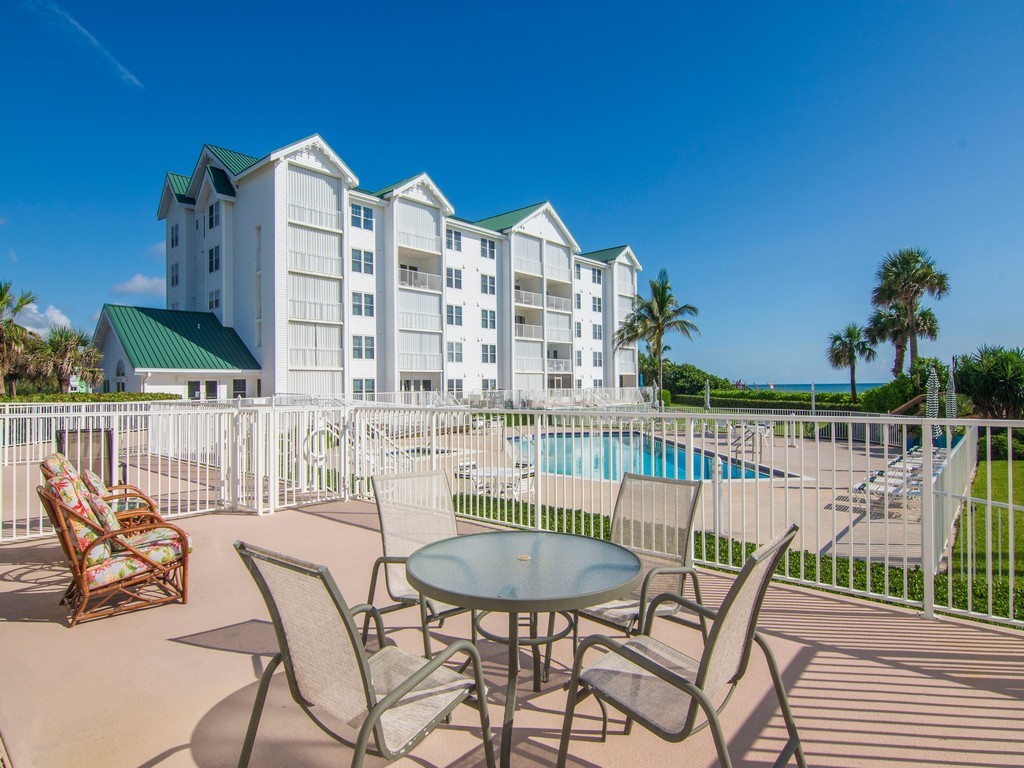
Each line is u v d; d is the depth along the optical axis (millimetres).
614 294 46062
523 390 36500
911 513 8578
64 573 5438
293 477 8570
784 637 3873
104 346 27766
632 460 7797
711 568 5523
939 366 22234
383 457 8977
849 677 3312
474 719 2957
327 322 27109
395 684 2396
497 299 36781
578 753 2648
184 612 4426
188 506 7777
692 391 60875
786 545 2281
